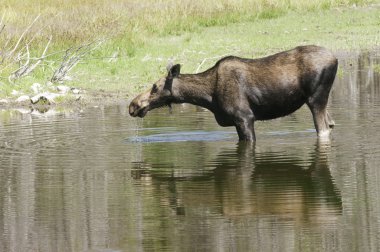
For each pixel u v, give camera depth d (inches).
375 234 1131.9
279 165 1557.6
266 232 1159.0
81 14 3998.5
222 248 1097.4
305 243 1104.2
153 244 1127.0
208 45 3550.7
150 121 2121.1
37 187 1459.2
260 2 4463.6
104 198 1373.0
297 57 1793.8
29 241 1167.6
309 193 1348.4
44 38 3289.9
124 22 3838.6
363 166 1519.4
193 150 1732.3
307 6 4503.0
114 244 1134.4
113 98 2571.4
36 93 2667.3
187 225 1206.3
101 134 1955.0
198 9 4308.6
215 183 1439.5
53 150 1774.1
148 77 2861.7
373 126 1909.4
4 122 2196.1
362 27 3976.4
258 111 1811.0
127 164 1614.2
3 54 2906.0
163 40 3690.9
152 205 1320.1
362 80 2679.6
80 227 1221.1
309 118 2069.4
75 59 2903.5
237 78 1797.5
